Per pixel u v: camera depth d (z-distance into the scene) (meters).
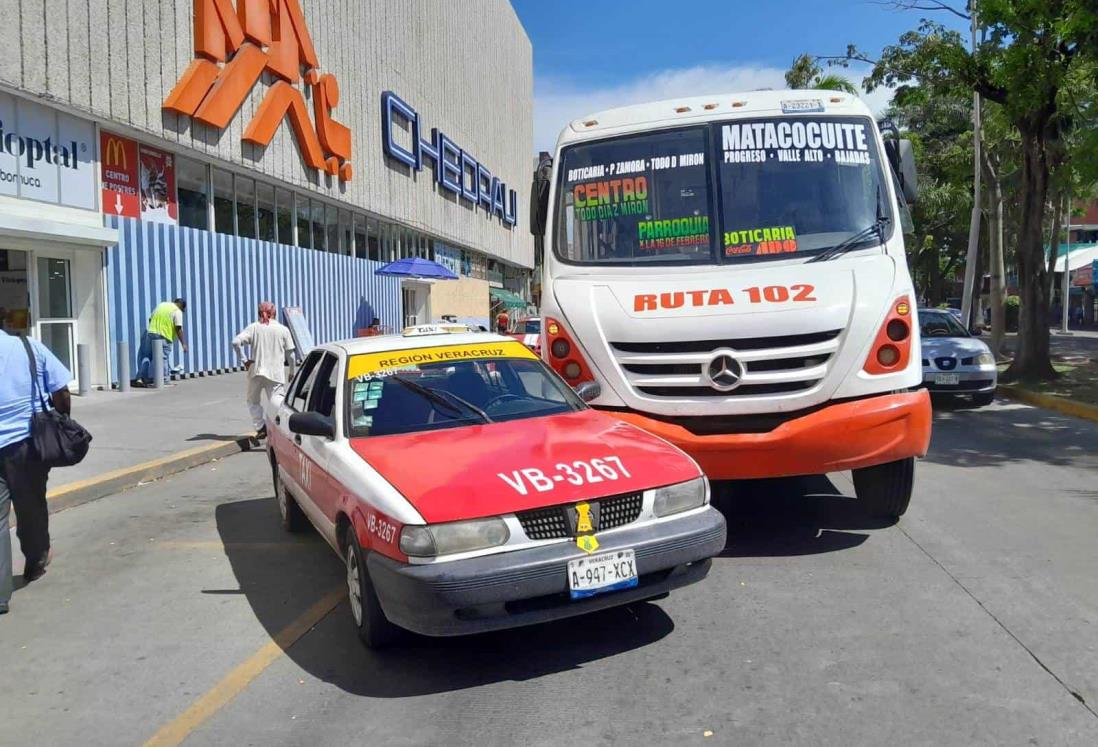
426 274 22.58
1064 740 3.47
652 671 4.24
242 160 18.03
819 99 6.68
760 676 4.13
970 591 5.15
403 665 4.45
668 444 5.05
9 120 12.60
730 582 5.46
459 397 5.59
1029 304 15.98
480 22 41.44
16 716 4.05
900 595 5.12
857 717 3.71
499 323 21.59
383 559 4.18
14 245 13.14
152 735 3.83
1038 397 13.77
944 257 49.03
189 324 17.11
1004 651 4.30
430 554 4.05
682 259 6.32
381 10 26.95
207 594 5.69
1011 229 34.97
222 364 18.19
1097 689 3.88
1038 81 14.67
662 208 6.50
